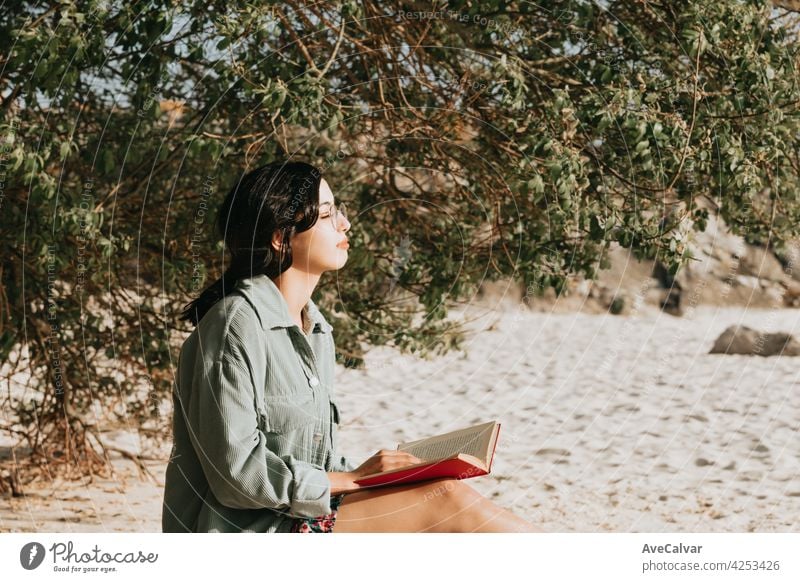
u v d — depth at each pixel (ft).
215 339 6.72
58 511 12.96
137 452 15.88
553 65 13.16
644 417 19.36
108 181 14.08
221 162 13.99
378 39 13.10
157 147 14.11
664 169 12.09
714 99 12.23
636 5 12.58
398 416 19.39
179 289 14.40
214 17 11.65
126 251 13.34
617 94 11.30
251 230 7.24
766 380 23.27
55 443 14.84
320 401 7.18
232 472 6.51
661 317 33.96
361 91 14.01
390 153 15.05
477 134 14.23
